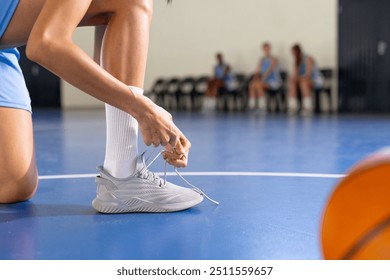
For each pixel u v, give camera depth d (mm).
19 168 1851
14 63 1882
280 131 5793
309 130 5926
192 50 13180
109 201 1700
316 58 11703
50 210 1773
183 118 8812
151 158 3328
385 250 833
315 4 11656
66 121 7957
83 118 8836
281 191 2094
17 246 1334
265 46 11477
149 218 1642
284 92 11570
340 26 11438
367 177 854
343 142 4465
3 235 1442
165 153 1589
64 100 14516
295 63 10875
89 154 3646
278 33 12125
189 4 13117
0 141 1813
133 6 1609
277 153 3617
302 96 10867
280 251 1278
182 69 13328
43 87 14570
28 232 1474
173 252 1276
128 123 1672
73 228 1517
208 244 1343
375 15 11141
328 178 2441
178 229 1498
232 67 12727
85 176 2555
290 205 1820
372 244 843
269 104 11820
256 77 11453
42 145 4316
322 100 11531
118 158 1692
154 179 1732
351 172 887
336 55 11500
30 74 14578
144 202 1708
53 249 1305
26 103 1899
